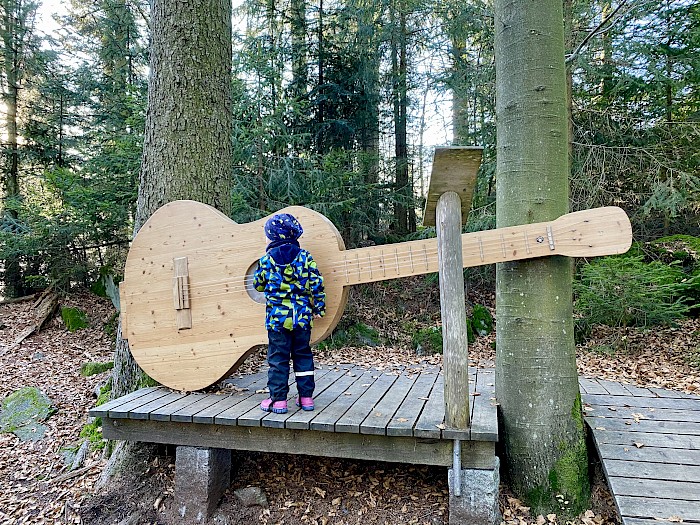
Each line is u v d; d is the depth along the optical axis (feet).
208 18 13.06
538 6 9.45
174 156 12.77
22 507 11.00
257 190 25.03
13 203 27.22
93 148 30.71
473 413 9.53
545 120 9.48
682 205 22.17
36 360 21.84
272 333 9.74
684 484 8.30
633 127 24.72
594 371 18.06
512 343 9.78
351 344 24.66
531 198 9.49
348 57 31.86
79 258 29.84
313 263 9.73
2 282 33.01
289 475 10.82
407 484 10.32
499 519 8.92
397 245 10.05
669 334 21.61
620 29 23.59
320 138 31.01
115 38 33.91
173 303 11.34
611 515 9.10
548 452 9.37
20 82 34.94
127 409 9.87
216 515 9.77
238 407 10.02
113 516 10.21
